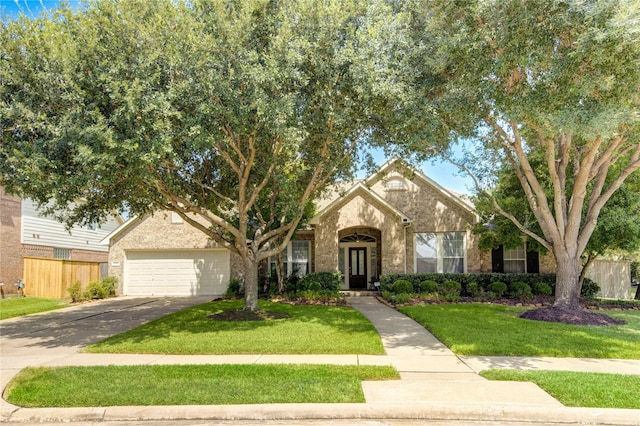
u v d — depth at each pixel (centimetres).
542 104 937
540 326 1111
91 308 1655
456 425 534
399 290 1788
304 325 1138
